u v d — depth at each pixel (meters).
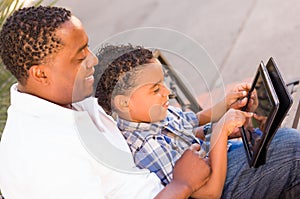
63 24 1.35
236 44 3.74
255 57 3.58
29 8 1.40
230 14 4.04
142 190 1.48
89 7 4.42
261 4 4.07
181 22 4.09
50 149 1.35
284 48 3.59
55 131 1.37
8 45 1.35
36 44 1.32
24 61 1.35
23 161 1.36
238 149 1.79
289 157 1.68
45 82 1.38
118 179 1.46
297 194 1.71
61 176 1.36
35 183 1.36
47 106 1.38
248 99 1.83
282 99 1.60
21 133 1.38
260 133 1.63
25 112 1.39
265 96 1.65
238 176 1.71
